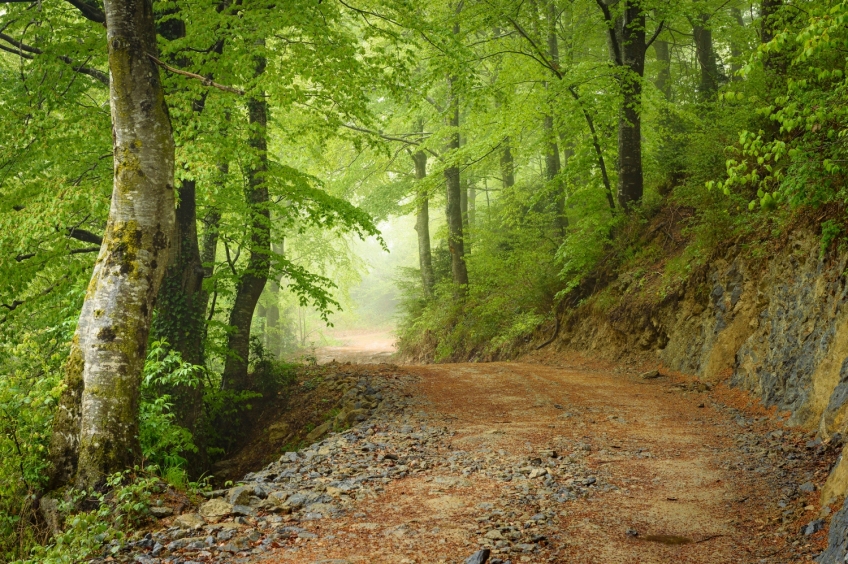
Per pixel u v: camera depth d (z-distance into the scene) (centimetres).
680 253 1574
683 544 513
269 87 1097
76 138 1084
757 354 1109
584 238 1838
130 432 657
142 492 600
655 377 1391
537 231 2239
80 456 640
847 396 743
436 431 975
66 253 1167
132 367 667
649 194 1861
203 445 1260
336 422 1211
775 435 845
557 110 1747
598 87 1695
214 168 1009
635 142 1809
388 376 1541
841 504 520
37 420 699
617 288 1731
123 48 691
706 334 1321
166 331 1185
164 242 706
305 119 1586
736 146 1376
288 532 550
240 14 1095
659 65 2531
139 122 696
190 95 1034
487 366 1708
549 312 2064
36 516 630
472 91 1393
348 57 1123
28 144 1088
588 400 1175
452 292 2680
